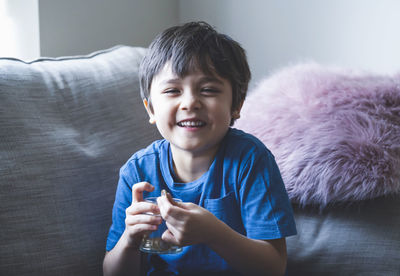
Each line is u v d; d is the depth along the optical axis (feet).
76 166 3.39
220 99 2.87
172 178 3.17
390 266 3.30
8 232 2.96
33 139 3.28
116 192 3.34
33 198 3.12
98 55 4.41
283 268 3.03
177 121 2.87
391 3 5.21
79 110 3.67
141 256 3.34
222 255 2.87
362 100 3.74
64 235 3.16
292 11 5.87
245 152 3.08
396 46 5.24
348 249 3.40
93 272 3.24
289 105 3.93
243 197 3.04
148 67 3.00
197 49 2.82
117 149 3.69
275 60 6.09
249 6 6.20
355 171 3.41
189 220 2.60
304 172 3.51
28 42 5.09
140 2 6.12
